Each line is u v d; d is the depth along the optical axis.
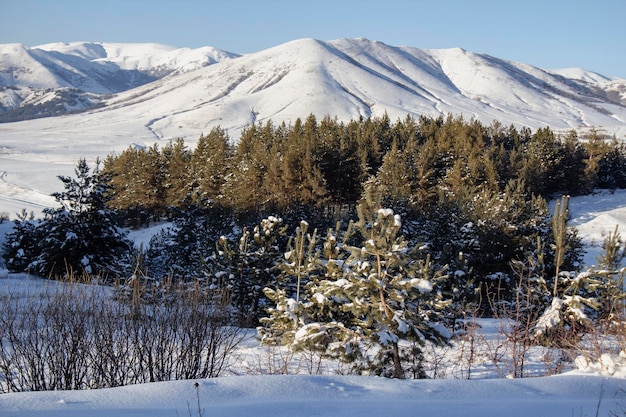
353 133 59.00
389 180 43.19
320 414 4.55
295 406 4.73
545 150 52.25
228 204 45.09
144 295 8.60
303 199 41.59
